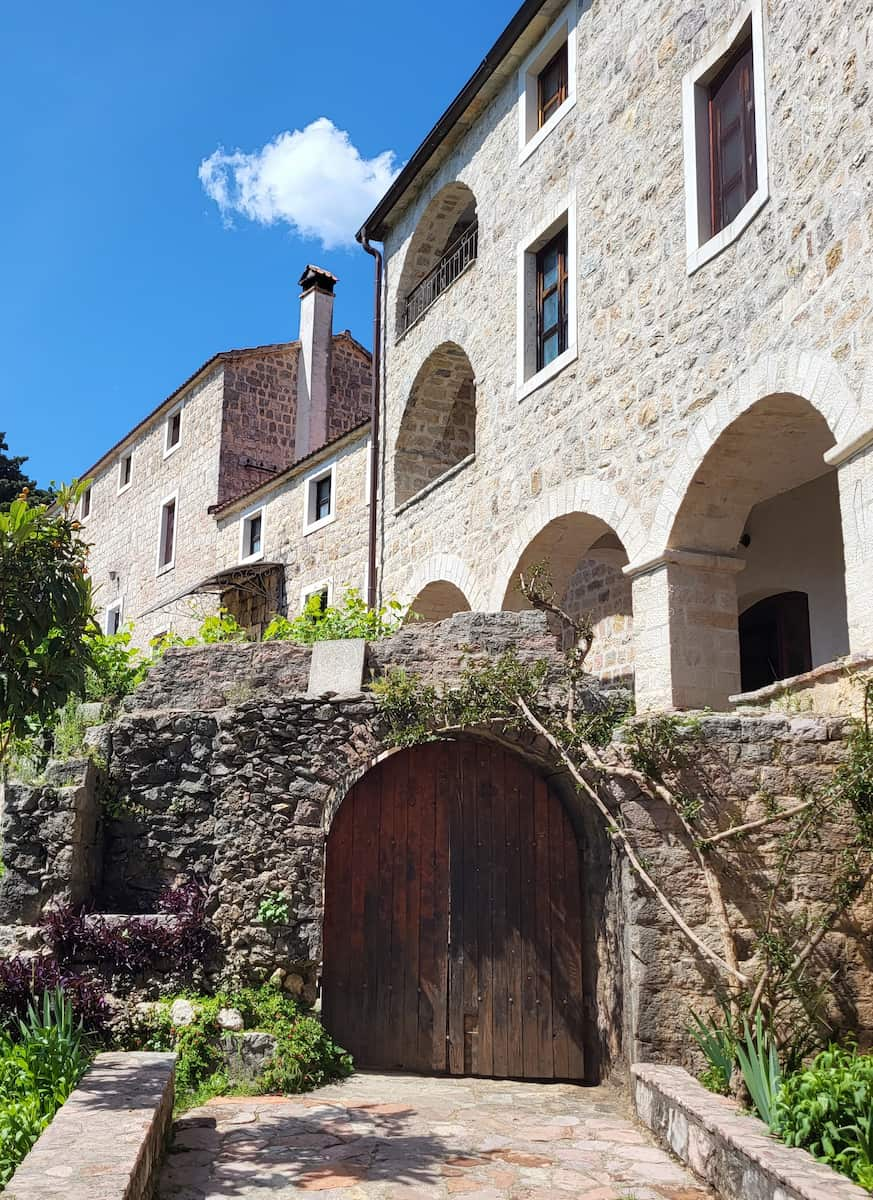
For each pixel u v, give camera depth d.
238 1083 6.65
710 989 6.68
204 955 7.29
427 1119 6.20
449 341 15.73
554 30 13.67
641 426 10.89
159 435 28.64
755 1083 5.44
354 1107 6.38
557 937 7.78
